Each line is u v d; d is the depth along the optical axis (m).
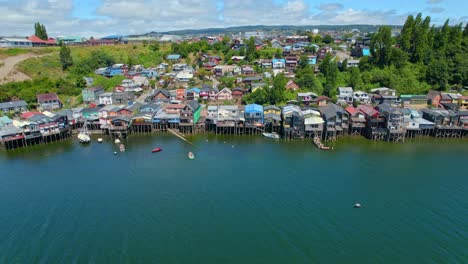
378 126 80.62
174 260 37.47
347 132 83.75
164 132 86.19
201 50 165.88
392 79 110.94
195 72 137.25
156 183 55.97
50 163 65.38
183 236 41.62
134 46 173.75
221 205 48.69
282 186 54.59
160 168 62.56
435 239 40.88
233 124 82.75
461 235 41.62
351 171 60.75
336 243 40.25
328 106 89.44
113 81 126.81
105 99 104.56
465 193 52.28
